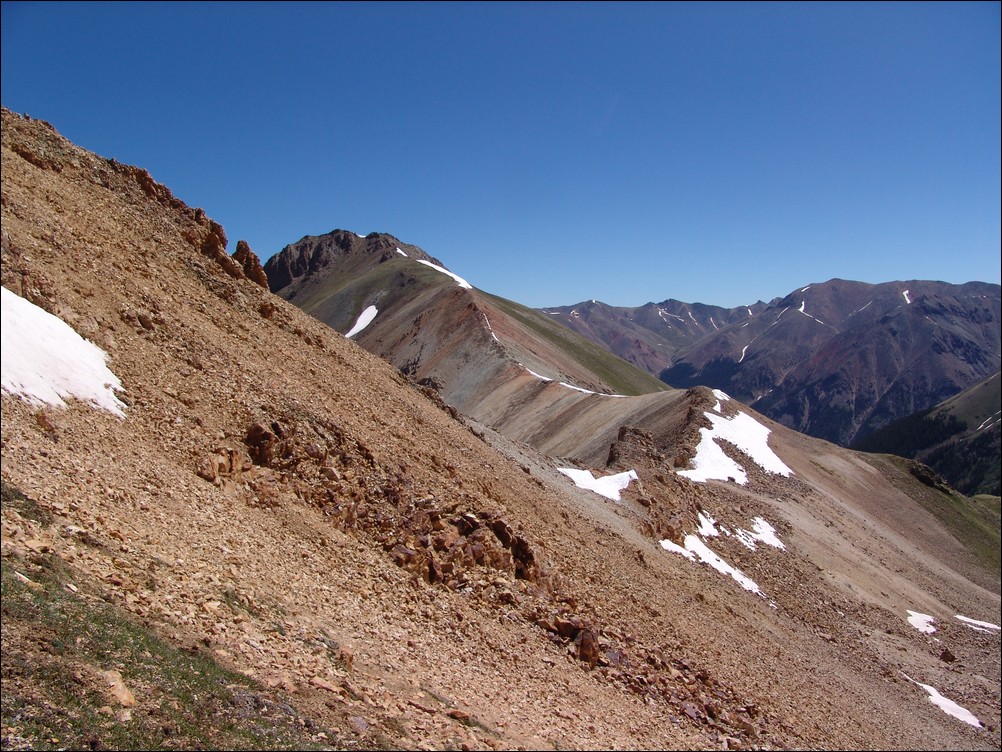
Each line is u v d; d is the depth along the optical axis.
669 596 34.09
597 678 22.73
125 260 28.58
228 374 25.56
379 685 14.88
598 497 49.19
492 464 37.16
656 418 93.81
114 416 19.42
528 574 26.23
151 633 12.03
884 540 82.31
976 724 41.50
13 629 10.13
